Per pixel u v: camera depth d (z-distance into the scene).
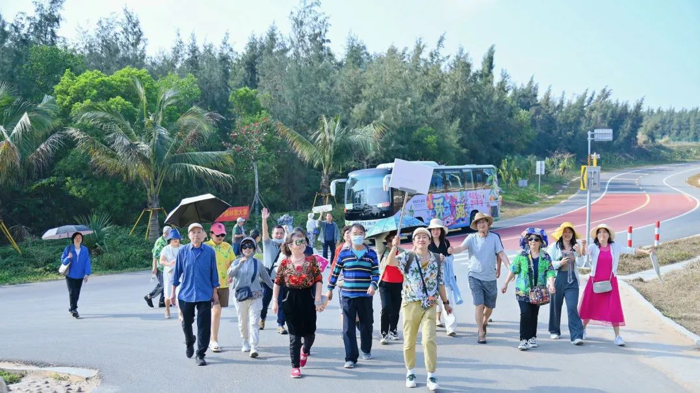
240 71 48.97
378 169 26.55
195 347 9.48
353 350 8.17
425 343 7.23
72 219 29.47
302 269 7.68
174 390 7.28
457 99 62.97
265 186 35.41
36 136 24.89
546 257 8.98
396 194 26.12
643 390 7.16
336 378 7.70
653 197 49.75
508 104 77.12
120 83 29.86
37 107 24.66
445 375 7.77
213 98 40.38
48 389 7.46
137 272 20.75
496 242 9.41
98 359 8.73
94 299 14.92
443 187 29.20
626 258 18.48
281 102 42.44
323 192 35.03
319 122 37.25
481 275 9.41
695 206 40.16
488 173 33.16
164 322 11.56
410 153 49.31
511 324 10.90
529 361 8.41
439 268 7.45
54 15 35.72
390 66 52.06
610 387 7.26
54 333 10.63
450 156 53.88
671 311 11.56
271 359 8.66
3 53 29.94
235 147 32.62
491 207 33.06
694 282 14.18
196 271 8.45
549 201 50.84
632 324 10.78
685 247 20.84
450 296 9.99
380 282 9.50
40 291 16.86
